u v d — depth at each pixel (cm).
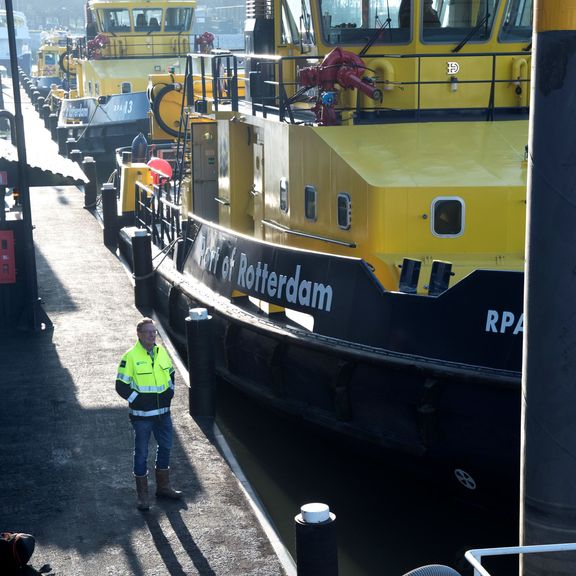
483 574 496
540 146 573
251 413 1401
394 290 1147
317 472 1218
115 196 2498
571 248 573
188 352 1293
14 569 881
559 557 606
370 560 1016
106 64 3959
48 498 1054
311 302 1188
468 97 1394
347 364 1095
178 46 4016
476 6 1370
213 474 1119
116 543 955
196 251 1633
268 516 1025
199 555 930
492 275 984
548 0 554
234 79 1622
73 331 1725
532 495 609
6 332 1725
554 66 559
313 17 1396
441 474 1046
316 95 1455
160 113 2736
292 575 894
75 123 4016
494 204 1151
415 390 1024
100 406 1335
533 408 601
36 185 1786
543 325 588
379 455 1095
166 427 1039
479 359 998
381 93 1359
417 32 1365
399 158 1220
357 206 1183
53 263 2300
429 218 1153
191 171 1919
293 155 1341
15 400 1364
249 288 1340
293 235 1362
